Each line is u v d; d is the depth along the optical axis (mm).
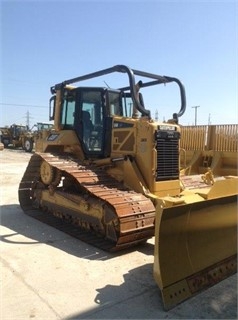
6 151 29844
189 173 9484
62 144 6551
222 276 4039
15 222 6391
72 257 4641
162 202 3449
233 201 4328
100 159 6219
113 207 4734
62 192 6207
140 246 5133
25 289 3676
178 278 3578
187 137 10453
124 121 5871
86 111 6520
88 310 3285
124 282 3904
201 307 3377
